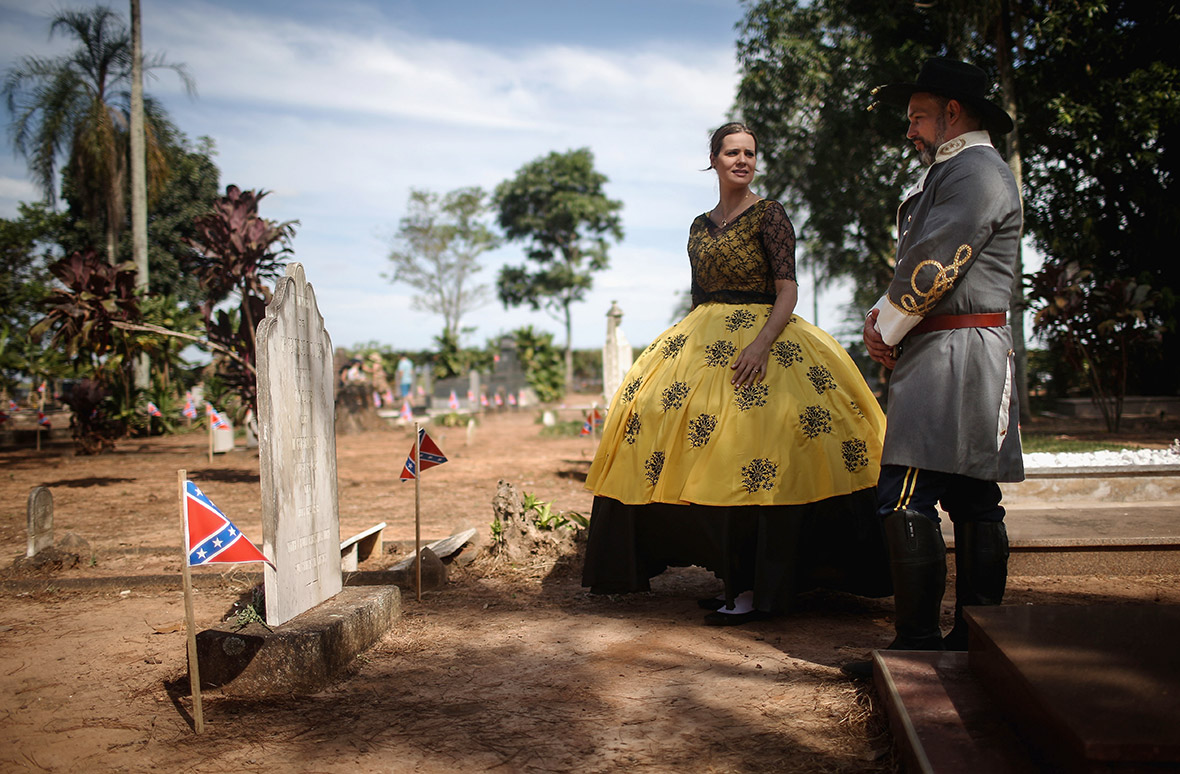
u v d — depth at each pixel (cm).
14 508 871
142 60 1997
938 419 269
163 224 2838
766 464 344
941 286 265
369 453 1477
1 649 371
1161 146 1683
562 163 5753
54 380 2155
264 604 329
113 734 267
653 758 233
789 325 381
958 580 295
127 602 461
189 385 2247
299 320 347
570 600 427
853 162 2028
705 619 369
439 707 280
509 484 536
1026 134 1677
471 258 5228
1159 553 429
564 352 5844
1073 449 934
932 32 1816
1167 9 1530
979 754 188
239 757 245
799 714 260
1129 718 158
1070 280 1395
